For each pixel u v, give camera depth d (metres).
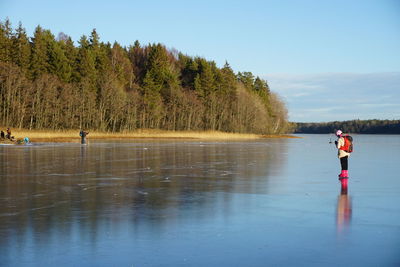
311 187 13.51
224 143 54.47
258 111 115.75
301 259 6.24
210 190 12.77
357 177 16.47
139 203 10.55
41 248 6.70
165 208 9.92
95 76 92.25
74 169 18.72
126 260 6.16
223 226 8.17
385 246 6.86
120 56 118.75
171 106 100.94
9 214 9.16
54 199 11.06
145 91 98.00
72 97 80.56
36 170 18.20
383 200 11.09
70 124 80.75
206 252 6.55
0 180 14.88
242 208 9.95
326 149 41.84
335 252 6.55
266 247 6.81
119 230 7.82
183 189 12.95
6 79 75.31
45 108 78.69
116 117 87.19
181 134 79.06
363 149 42.62
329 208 9.98
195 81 110.00
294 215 9.20
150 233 7.64
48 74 83.38
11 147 37.62
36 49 86.06
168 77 107.56
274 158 27.08
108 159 24.45
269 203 10.62
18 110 74.19
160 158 25.59
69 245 6.87
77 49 99.31
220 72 118.06
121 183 14.24
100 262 6.07
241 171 18.45
